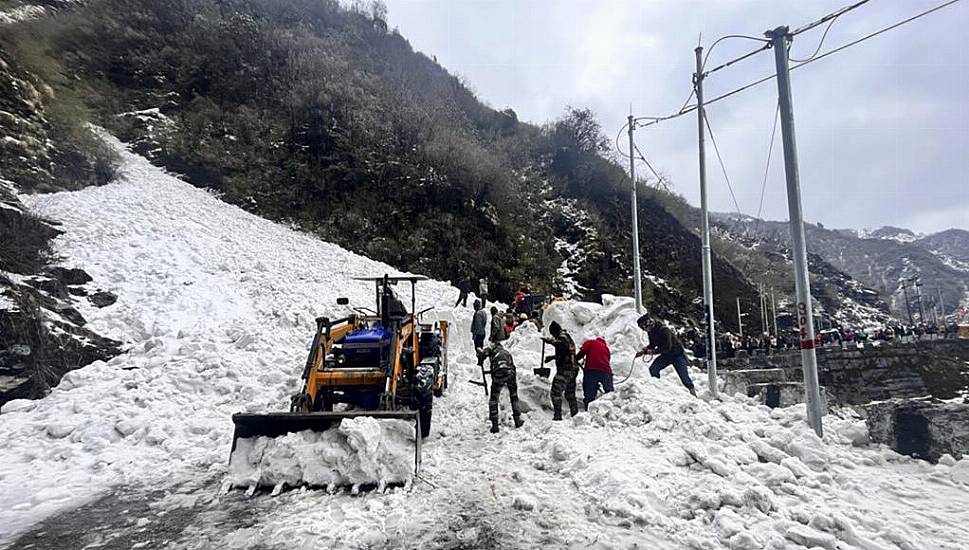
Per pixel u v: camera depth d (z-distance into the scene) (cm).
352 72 3356
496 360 655
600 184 4506
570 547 348
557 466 504
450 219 2745
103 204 1442
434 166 2947
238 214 2006
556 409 671
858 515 376
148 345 866
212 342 876
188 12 2992
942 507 397
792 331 3938
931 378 2211
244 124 2514
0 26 2109
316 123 2700
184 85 2602
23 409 658
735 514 381
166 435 598
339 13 4450
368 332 670
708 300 827
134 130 2244
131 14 2808
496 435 621
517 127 4922
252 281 1329
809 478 446
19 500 442
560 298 1873
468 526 380
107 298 995
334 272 1725
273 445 477
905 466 488
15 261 920
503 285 2722
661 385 760
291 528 379
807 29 678
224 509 421
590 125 4762
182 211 1705
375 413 488
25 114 1496
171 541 368
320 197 2420
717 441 532
